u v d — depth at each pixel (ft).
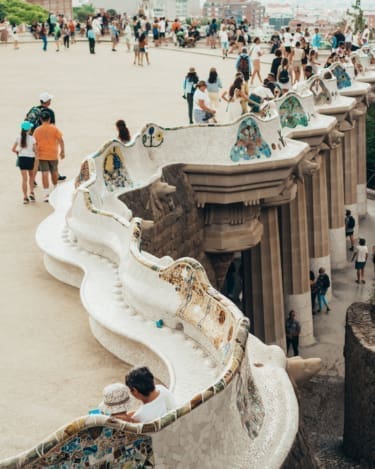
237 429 29.48
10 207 67.46
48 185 69.26
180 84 133.18
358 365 70.90
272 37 196.44
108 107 111.65
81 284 45.96
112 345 40.24
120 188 62.59
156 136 70.23
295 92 91.91
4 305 46.88
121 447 25.89
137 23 156.97
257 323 86.53
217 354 34.50
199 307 37.45
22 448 32.37
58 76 142.20
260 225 79.51
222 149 72.84
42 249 51.96
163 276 39.58
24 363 39.55
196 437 27.20
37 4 329.31
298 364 38.91
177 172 71.92
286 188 79.00
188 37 201.87
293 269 99.96
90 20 177.17
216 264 79.82
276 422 31.71
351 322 72.90
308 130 92.17
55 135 69.00
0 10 272.92
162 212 67.31
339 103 114.83
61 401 36.01
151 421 26.30
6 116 105.81
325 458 76.07
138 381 28.22
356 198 140.56
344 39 166.30
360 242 121.90
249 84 136.36
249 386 31.78
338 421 84.99
